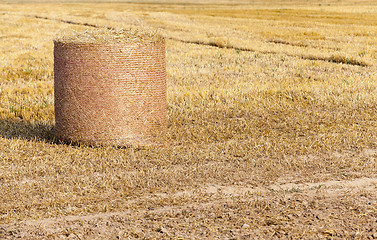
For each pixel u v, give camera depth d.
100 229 5.79
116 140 9.84
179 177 7.86
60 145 9.94
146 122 9.92
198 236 5.45
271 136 10.61
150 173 8.05
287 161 8.56
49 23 40.75
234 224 5.78
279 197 6.76
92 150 9.65
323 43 27.61
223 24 40.31
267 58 22.55
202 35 32.16
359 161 8.62
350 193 6.87
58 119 10.12
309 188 7.21
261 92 14.83
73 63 9.65
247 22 42.19
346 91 14.84
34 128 11.45
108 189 7.33
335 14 51.50
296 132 10.95
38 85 16.72
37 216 6.30
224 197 6.91
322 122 11.81
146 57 9.76
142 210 6.47
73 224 6.00
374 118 12.08
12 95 14.84
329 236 5.29
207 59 22.47
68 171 8.26
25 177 7.97
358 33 32.19
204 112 12.78
